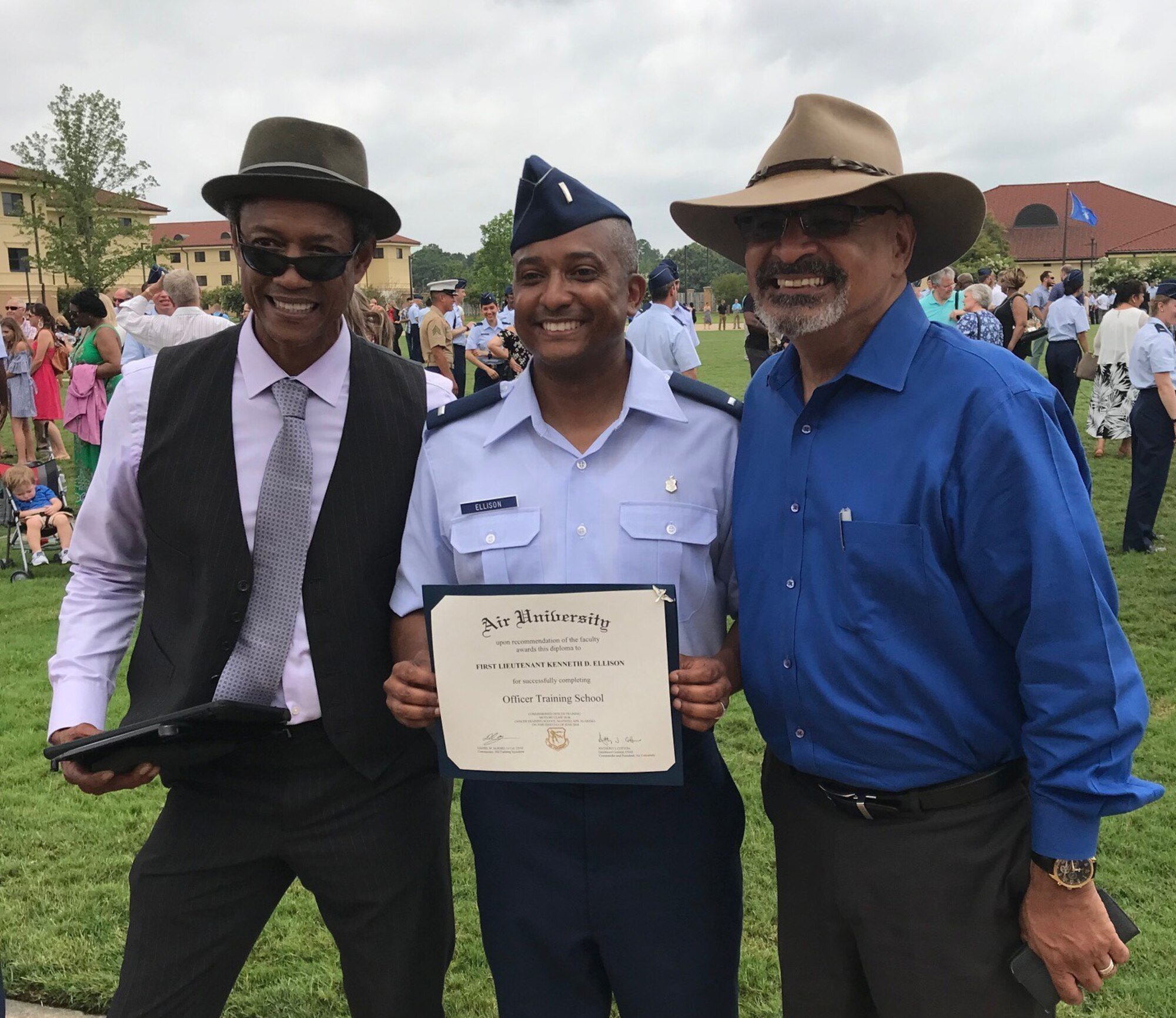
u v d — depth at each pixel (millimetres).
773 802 1939
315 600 1915
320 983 2881
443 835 2133
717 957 1950
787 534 1771
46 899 3307
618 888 1883
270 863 1989
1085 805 1563
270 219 1821
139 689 1937
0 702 5047
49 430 12117
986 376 1633
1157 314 7867
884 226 1769
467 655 1782
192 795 1952
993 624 1660
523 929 1939
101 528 2029
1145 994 2654
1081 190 73625
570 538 1896
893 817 1717
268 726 1840
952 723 1670
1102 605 1562
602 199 1835
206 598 1889
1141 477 7020
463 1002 2807
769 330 1803
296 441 1914
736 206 1746
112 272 50375
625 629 1719
